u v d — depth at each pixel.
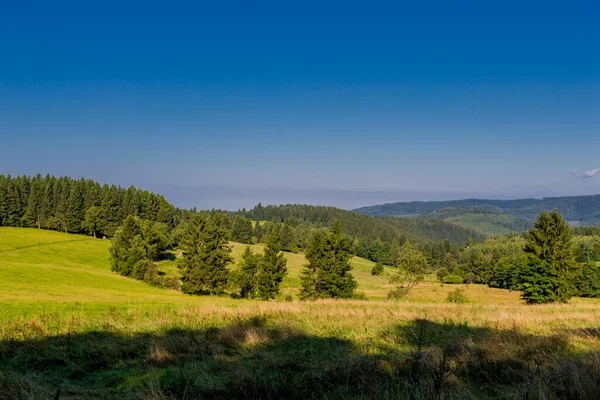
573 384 6.09
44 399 5.80
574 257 49.19
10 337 10.94
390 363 7.96
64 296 30.11
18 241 92.62
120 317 15.26
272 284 55.38
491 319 14.91
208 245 60.91
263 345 10.58
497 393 6.29
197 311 16.52
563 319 15.02
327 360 8.49
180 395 6.48
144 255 81.31
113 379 7.55
